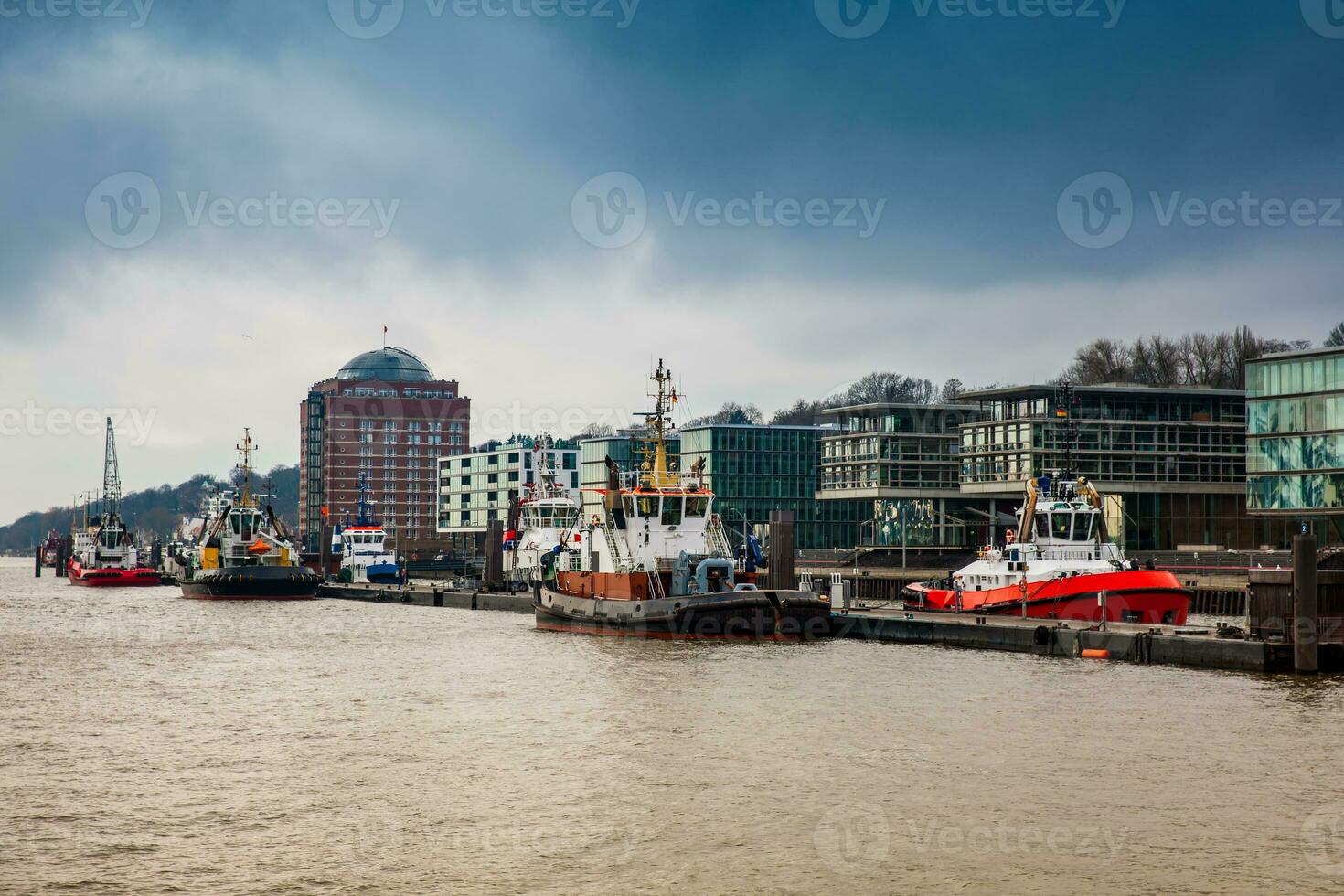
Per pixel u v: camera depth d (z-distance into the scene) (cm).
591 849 3228
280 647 7819
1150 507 14300
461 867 3108
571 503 12131
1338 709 4866
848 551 15538
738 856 3172
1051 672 5888
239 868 3116
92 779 3984
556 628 8425
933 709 4944
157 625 9781
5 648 7894
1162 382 17275
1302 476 11131
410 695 5584
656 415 7944
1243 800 3612
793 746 4312
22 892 2953
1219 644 5897
